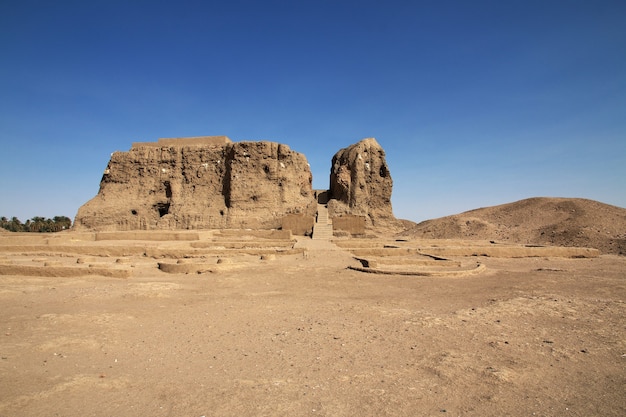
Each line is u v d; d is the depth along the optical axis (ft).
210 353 24.98
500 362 23.45
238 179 155.02
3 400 17.67
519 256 91.91
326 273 61.57
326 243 103.50
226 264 63.98
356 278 57.57
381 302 41.42
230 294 45.83
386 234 167.32
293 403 17.92
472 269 64.54
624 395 19.36
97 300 40.78
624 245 112.57
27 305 38.32
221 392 18.99
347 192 169.37
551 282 55.31
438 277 59.16
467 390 19.63
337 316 34.96
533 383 20.65
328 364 22.99
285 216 134.62
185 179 163.73
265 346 26.40
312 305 39.75
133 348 25.88
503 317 34.27
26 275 56.18
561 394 19.38
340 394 18.95
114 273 55.42
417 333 29.45
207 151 165.27
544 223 156.97
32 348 25.21
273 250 83.92
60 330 29.53
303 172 170.71
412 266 69.62
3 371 21.26
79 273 55.77
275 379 20.66
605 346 26.71
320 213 152.66
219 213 152.35
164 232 111.45
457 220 178.70
